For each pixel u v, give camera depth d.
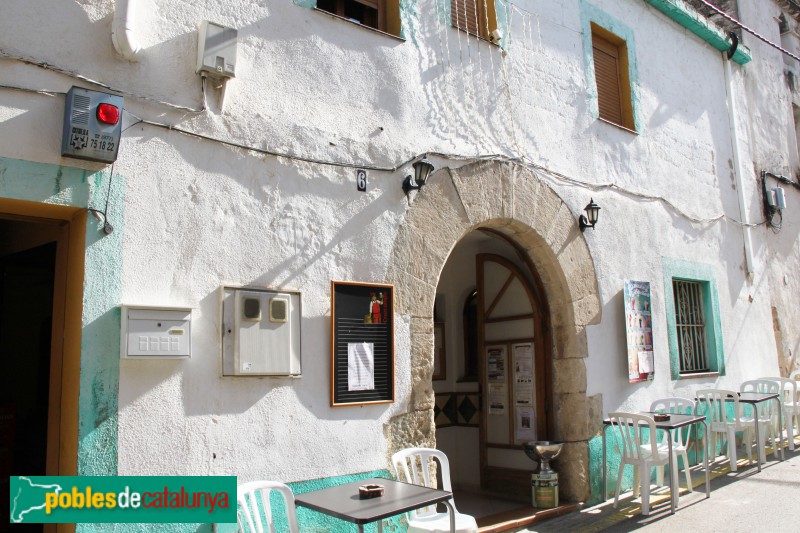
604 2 7.48
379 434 4.64
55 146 3.52
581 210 6.64
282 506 4.08
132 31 3.77
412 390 4.89
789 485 6.49
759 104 10.22
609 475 6.34
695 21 8.69
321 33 4.80
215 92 4.18
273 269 4.27
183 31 4.10
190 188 3.99
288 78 4.55
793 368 9.73
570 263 6.37
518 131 6.14
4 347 4.60
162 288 3.80
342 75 4.87
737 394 7.34
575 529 5.36
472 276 7.47
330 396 4.41
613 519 5.61
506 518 5.54
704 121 8.81
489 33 6.11
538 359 6.38
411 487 3.71
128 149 3.77
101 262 3.59
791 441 8.30
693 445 7.60
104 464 3.47
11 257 4.49
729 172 9.15
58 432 3.70
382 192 4.94
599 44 7.51
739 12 10.20
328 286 4.53
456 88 5.67
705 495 6.26
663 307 7.47
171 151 3.94
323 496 3.53
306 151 4.56
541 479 5.92
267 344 4.12
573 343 6.24
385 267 4.86
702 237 8.34
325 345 4.45
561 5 6.89
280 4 4.59
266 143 4.37
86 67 3.69
